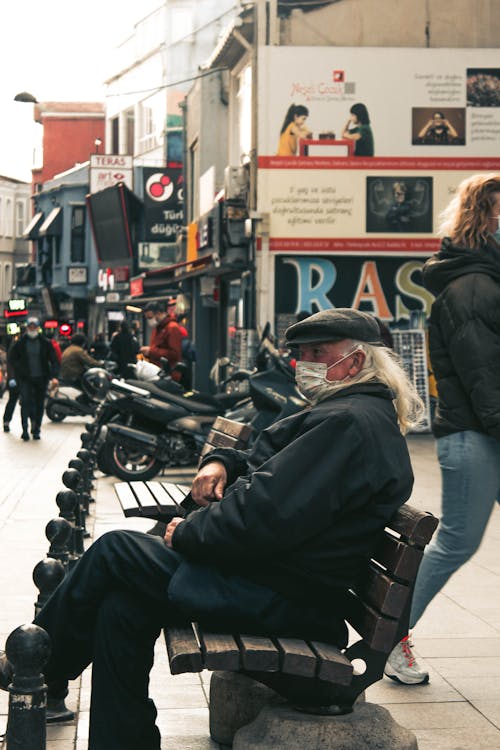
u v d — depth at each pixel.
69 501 6.53
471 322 4.68
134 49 47.34
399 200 20.28
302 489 3.38
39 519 9.79
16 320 34.09
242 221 20.97
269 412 11.33
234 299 25.17
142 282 33.62
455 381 4.83
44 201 59.47
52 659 3.73
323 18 20.14
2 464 14.76
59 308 59.88
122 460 12.89
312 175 20.23
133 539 3.62
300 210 20.30
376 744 3.56
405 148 20.23
